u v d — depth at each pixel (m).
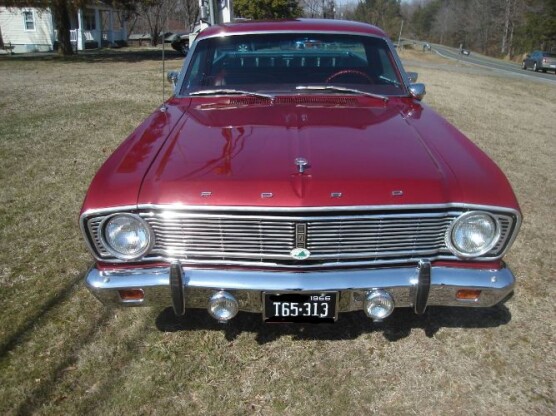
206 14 8.93
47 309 2.90
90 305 2.95
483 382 2.41
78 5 22.14
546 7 49.78
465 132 7.55
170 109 3.11
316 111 2.96
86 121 7.42
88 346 2.62
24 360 2.51
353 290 2.20
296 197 2.10
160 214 2.15
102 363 2.50
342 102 3.16
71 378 2.40
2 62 19.47
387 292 2.22
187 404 2.28
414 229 2.19
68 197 4.46
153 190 2.16
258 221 2.14
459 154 2.44
